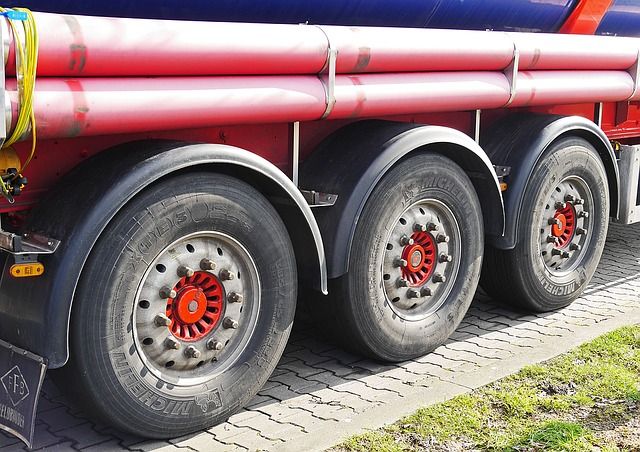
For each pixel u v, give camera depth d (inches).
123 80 130.0
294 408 158.9
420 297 183.0
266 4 156.0
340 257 163.8
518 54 191.8
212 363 150.5
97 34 123.9
